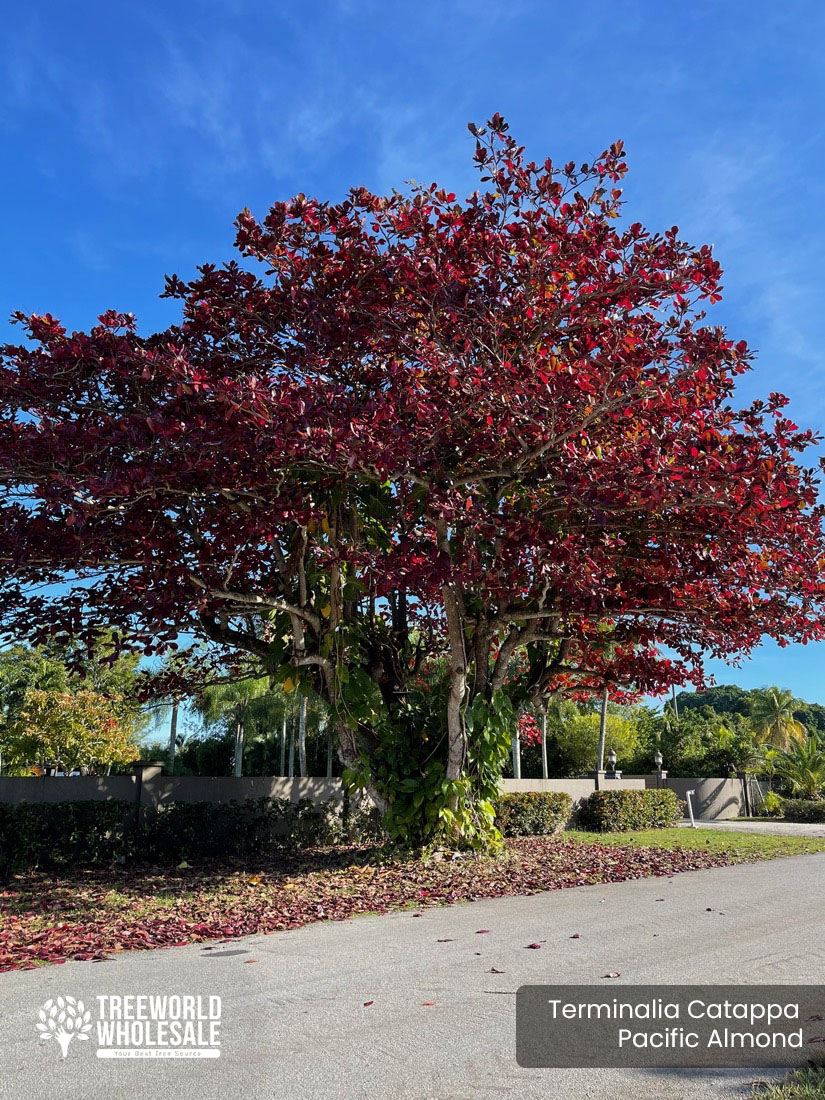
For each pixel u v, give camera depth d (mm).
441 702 13656
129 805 14328
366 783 13250
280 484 10180
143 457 9320
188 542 11242
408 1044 4668
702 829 22984
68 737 27391
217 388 8703
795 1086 3934
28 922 8812
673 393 10273
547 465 10312
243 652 15078
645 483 9250
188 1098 3984
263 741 40875
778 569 11219
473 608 13484
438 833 13070
